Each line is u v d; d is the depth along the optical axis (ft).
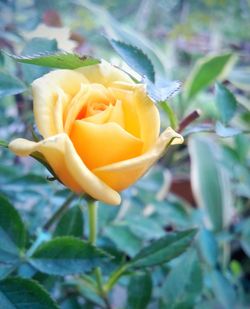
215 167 2.05
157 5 3.55
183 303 1.16
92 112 0.66
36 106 0.65
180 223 1.62
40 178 1.37
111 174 0.64
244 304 1.73
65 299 1.27
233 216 2.08
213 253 1.50
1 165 1.42
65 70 0.70
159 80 0.80
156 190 1.73
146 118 0.66
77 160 0.60
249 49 2.84
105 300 1.09
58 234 1.04
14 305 0.80
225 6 3.06
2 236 0.88
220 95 1.01
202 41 3.01
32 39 0.98
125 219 1.44
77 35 1.48
